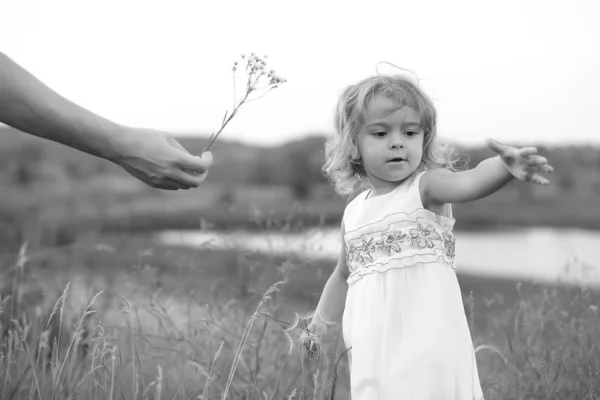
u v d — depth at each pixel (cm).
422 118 282
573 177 5338
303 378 297
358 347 268
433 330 258
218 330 352
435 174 271
